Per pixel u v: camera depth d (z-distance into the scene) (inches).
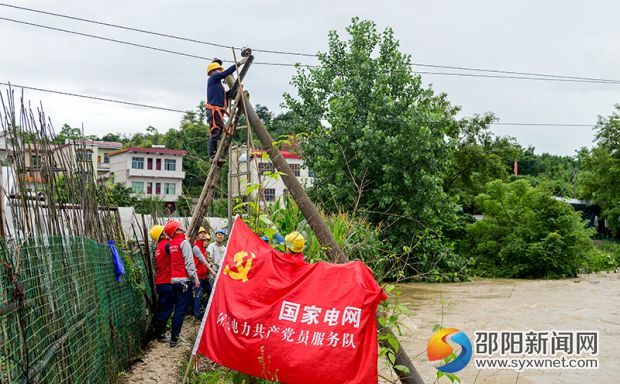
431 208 931.3
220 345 209.2
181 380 274.2
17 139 185.9
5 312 137.8
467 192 1545.3
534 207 1101.7
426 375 343.6
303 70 1002.7
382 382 311.3
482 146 1512.1
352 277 206.5
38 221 185.6
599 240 1876.2
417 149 887.7
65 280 198.8
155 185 1966.0
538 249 1036.5
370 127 894.4
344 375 196.1
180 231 337.7
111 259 288.8
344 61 986.7
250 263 215.9
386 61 968.9
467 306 645.9
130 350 303.0
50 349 170.7
